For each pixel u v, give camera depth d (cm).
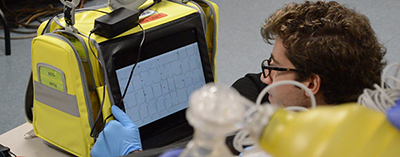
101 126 104
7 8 313
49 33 101
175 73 115
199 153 32
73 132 104
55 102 103
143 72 109
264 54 263
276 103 85
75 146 105
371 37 78
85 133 101
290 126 34
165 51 112
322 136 33
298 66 77
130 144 99
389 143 33
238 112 30
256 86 121
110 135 100
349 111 35
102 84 102
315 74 76
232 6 323
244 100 34
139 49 102
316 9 78
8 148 104
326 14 77
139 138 103
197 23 117
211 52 130
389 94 50
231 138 63
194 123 30
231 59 258
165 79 113
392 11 304
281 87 82
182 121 119
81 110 99
